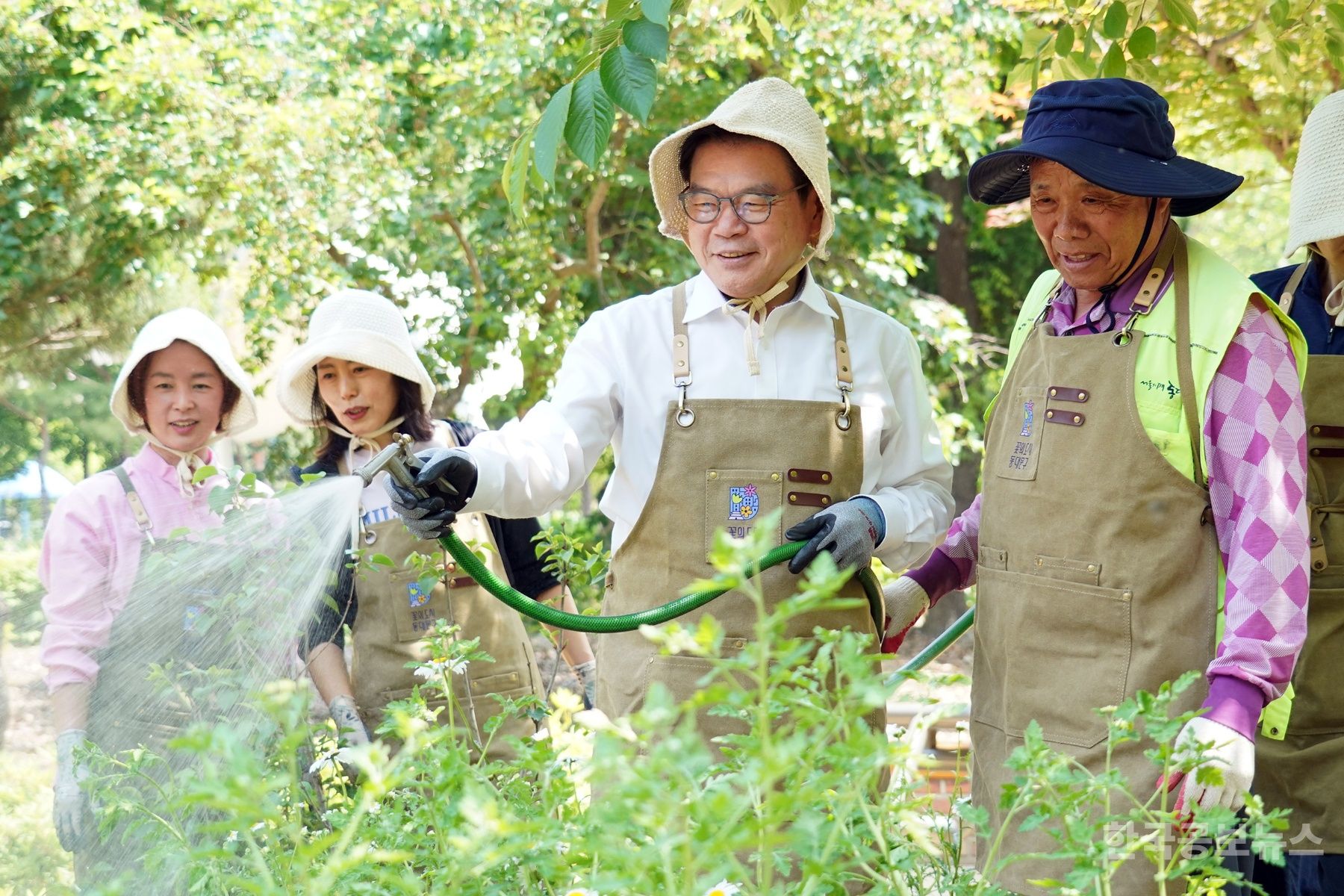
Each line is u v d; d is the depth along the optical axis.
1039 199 1.95
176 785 1.71
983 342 9.75
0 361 8.12
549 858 1.28
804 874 1.22
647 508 2.12
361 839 1.42
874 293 7.84
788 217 2.09
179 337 2.49
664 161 2.17
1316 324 2.27
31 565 2.30
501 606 2.71
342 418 2.71
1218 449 1.80
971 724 2.06
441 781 1.34
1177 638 1.82
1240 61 5.12
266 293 7.23
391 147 7.29
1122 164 1.83
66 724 2.01
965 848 2.42
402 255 7.67
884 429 2.20
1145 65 3.01
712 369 2.13
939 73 6.65
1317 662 2.17
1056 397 1.94
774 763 1.07
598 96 1.91
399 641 2.63
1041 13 5.52
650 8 1.88
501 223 7.29
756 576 1.09
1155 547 1.83
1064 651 1.90
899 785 1.40
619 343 2.17
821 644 2.05
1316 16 3.48
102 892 1.23
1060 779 1.32
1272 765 2.19
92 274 7.60
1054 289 2.08
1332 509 2.18
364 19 7.26
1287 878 2.20
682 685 2.05
